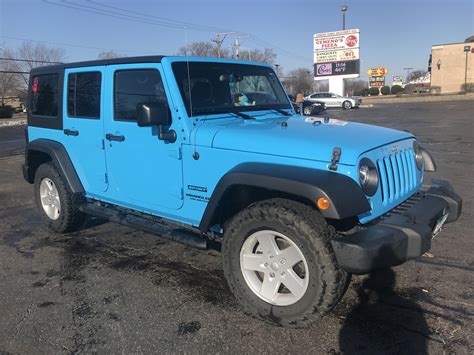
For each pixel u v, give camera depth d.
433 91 52.88
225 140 3.50
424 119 21.00
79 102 4.80
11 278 4.21
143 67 3.98
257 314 3.31
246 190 3.53
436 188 4.04
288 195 3.35
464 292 3.71
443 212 3.71
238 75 4.34
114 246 5.00
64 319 3.44
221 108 4.03
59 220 5.29
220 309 3.55
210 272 4.26
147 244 5.04
